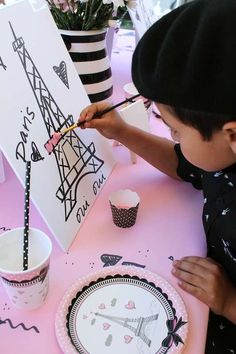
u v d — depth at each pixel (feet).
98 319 1.87
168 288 2.02
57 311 1.87
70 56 3.18
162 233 2.45
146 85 1.82
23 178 2.07
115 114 2.93
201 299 2.03
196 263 2.21
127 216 2.39
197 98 1.64
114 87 4.45
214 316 2.68
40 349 1.72
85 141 2.79
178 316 1.89
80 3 3.25
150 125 3.81
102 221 2.51
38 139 2.28
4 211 2.57
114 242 2.35
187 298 2.02
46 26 2.70
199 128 1.77
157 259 2.25
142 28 4.21
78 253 2.24
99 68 3.42
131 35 6.19
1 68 2.14
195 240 2.43
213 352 2.56
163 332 1.82
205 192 2.62
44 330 1.81
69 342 1.73
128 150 3.35
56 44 2.77
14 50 2.29
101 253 2.26
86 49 3.29
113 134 2.93
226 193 2.43
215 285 2.11
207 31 1.61
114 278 2.06
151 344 1.77
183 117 1.77
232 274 2.48
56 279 2.06
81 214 2.48
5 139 2.01
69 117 2.69
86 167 2.71
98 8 3.22
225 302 2.11
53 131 2.46
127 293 2.00
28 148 2.17
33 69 2.43
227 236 2.36
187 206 2.73
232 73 1.57
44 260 1.82
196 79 1.62
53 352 1.72
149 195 2.82
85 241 2.33
